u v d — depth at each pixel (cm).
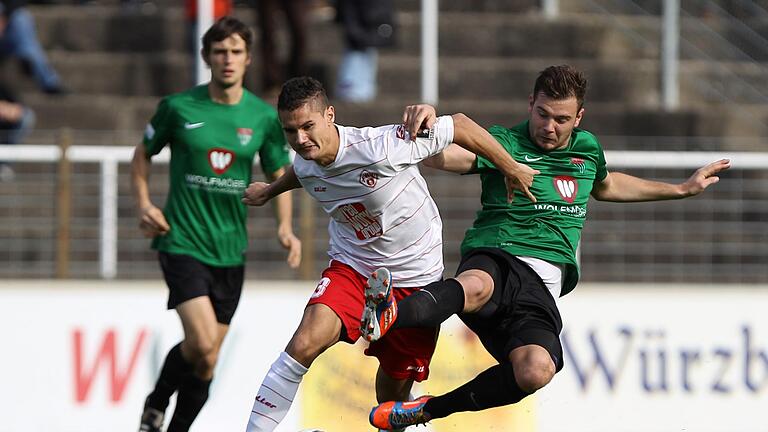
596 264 3653
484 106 4247
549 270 2080
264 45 4169
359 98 4362
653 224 3684
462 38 4884
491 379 1997
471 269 2045
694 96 4734
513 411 3080
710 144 4241
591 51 4928
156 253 3625
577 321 3136
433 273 2128
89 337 3017
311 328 2048
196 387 2577
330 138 1944
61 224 3244
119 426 3009
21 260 3575
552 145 2058
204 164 2492
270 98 4169
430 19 4166
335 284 2086
